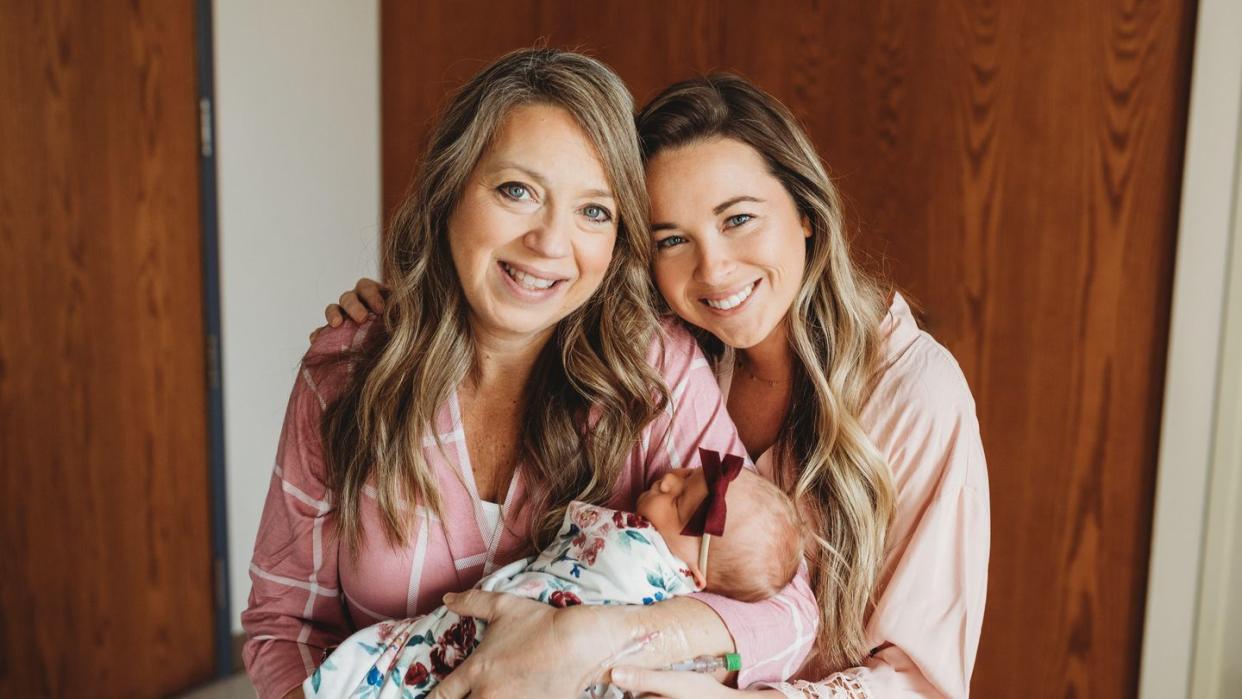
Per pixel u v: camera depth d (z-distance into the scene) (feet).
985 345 7.93
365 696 3.96
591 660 3.70
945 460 4.58
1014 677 8.00
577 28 9.69
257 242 10.16
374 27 11.15
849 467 4.58
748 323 4.50
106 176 8.93
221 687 9.98
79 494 9.04
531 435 4.38
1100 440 7.53
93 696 9.25
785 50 8.55
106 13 8.78
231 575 10.23
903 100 8.06
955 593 4.55
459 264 4.05
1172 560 7.27
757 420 5.21
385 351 4.28
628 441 4.36
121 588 9.38
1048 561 7.80
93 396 9.05
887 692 4.42
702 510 4.13
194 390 9.75
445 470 4.29
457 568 4.33
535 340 4.33
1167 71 7.05
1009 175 7.70
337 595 4.53
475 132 3.91
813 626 4.23
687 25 9.03
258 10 9.90
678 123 4.36
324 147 10.77
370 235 11.50
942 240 8.02
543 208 3.92
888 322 4.92
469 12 10.46
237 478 10.21
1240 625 7.14
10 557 8.71
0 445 8.56
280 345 10.55
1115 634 7.60
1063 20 7.36
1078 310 7.53
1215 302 6.94
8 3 8.32
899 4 7.98
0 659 8.75
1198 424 7.08
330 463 4.30
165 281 9.41
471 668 3.76
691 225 4.35
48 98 8.56
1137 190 7.23
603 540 4.08
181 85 9.33
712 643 3.90
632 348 4.37
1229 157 6.81
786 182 4.52
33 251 8.60
